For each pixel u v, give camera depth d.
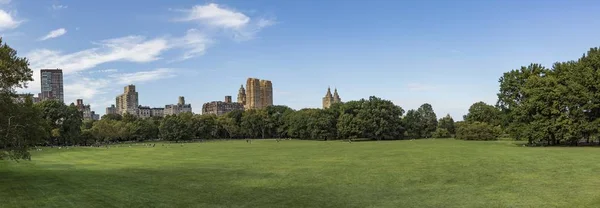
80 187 30.61
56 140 141.50
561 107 77.50
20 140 37.00
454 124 191.25
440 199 24.56
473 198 24.62
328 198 25.44
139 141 187.12
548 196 24.53
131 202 24.30
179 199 25.30
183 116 190.88
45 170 44.84
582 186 27.69
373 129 161.25
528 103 81.62
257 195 26.77
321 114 176.25
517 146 80.00
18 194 27.42
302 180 33.88
